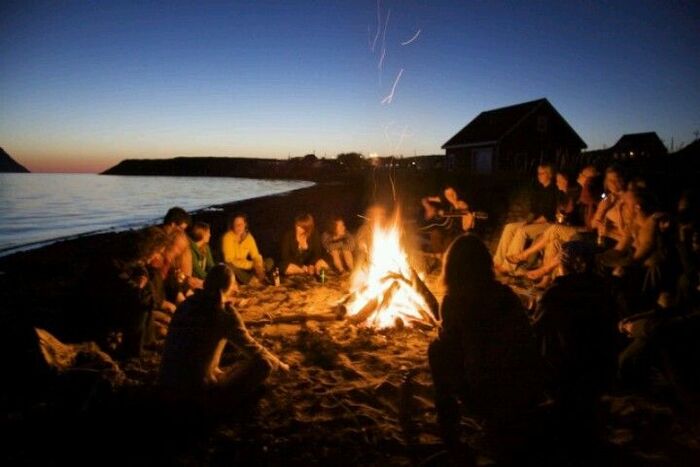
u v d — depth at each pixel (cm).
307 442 308
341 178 5531
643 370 356
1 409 348
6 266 1082
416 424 327
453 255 259
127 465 285
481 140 2983
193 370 331
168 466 285
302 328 529
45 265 1077
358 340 486
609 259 527
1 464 286
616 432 306
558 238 612
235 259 730
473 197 1908
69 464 287
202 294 347
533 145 2927
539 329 277
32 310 624
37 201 3803
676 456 284
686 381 323
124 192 5247
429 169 3494
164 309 536
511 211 1012
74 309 447
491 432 256
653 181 1021
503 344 248
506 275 714
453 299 256
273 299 650
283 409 349
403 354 454
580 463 258
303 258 796
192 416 328
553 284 280
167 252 555
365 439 311
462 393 260
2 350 444
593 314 266
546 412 259
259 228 1644
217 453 297
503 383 247
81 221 2375
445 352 254
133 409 331
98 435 313
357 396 369
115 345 444
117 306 441
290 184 6481
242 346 354
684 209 403
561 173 701
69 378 370
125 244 469
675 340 333
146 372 408
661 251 453
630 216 530
